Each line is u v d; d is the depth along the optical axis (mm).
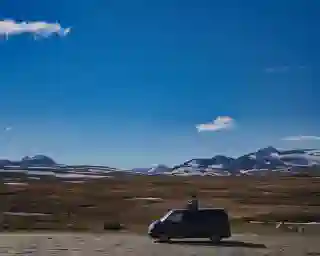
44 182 142125
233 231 50781
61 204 75062
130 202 80625
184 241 36031
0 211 67375
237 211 70562
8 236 41844
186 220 34875
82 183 141500
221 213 35188
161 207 73375
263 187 134000
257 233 48531
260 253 27250
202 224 34812
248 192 111812
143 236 42531
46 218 62000
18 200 75938
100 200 83125
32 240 36281
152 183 151125
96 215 67125
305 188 127562
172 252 26953
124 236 42531
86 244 32469
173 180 180375
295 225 55250
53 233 47594
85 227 55562
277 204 84438
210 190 118625
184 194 102438
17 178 166125
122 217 65312
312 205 83375
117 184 140875
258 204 83375
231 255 25672
